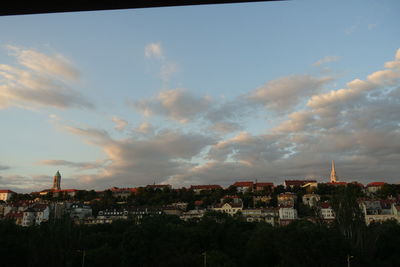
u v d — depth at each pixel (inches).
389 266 4532.5
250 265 5413.4
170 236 5492.1
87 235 6461.6
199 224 6569.9
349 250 4242.1
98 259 5201.8
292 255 4362.7
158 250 5044.3
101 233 6756.9
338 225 4857.3
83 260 4776.1
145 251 4943.4
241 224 7603.4
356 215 4753.9
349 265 4065.0
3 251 4781.0
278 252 5068.9
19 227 6092.5
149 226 5251.0
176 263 4980.3
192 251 5644.7
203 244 5979.3
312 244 4264.3
